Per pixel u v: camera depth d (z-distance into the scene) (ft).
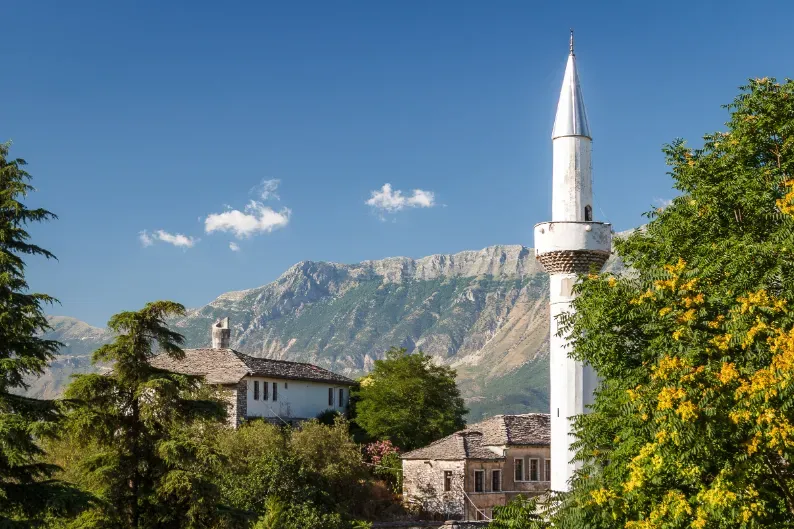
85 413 111.04
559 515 87.92
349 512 212.43
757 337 76.64
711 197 98.68
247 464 192.75
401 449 264.52
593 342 94.53
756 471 75.56
